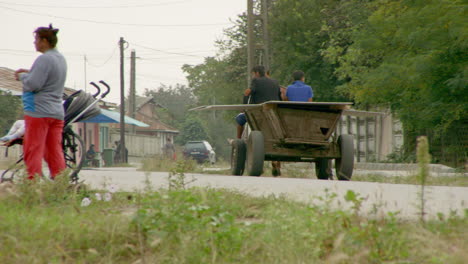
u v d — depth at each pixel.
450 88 64.81
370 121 123.75
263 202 21.92
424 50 71.00
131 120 176.88
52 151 29.02
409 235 14.77
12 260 13.10
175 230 15.16
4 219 16.39
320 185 30.92
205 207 16.03
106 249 14.42
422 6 68.69
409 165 63.00
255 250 14.36
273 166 51.38
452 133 90.81
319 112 43.78
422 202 17.22
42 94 28.03
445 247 13.90
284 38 123.88
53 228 15.45
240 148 46.19
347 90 96.25
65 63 28.89
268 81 48.97
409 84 72.56
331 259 13.09
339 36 112.06
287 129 43.34
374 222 15.22
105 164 138.75
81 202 21.62
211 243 14.16
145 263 13.59
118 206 21.67
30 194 21.66
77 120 32.53
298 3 124.81
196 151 199.12
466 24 61.34
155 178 38.34
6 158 30.88
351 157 43.62
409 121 81.62
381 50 79.81
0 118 106.94
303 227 14.79
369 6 96.56
